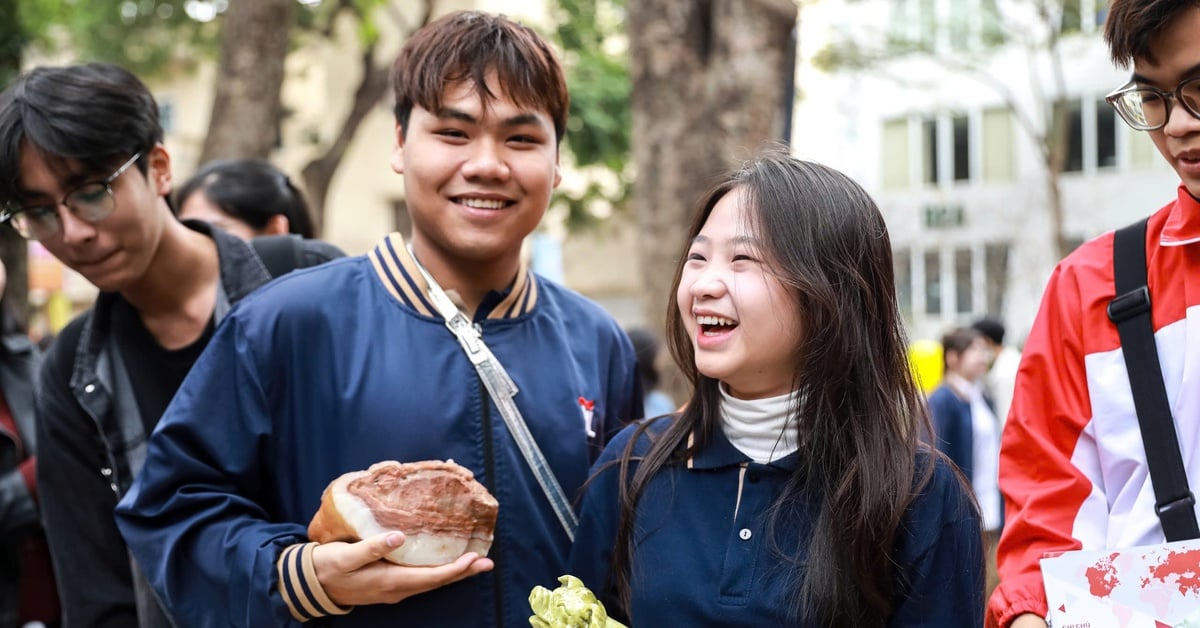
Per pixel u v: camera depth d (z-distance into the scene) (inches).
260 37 353.1
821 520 80.3
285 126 827.4
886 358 84.4
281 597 82.0
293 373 90.3
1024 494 84.7
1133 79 80.2
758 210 81.9
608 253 849.5
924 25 814.5
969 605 81.4
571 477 94.4
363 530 79.9
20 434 129.0
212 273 108.3
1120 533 80.9
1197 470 79.3
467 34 90.8
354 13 527.2
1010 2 817.5
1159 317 82.5
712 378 87.2
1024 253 935.7
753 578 80.2
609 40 617.0
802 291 80.7
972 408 285.4
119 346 105.8
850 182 85.9
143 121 99.7
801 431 82.7
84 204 96.7
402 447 88.7
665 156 263.1
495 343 94.5
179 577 87.0
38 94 95.4
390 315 92.6
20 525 123.4
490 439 90.7
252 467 89.8
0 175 96.0
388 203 836.6
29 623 130.6
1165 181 893.8
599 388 100.3
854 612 78.7
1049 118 808.9
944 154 981.2
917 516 81.1
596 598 85.5
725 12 256.1
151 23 606.5
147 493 88.6
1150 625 73.5
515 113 90.7
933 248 975.6
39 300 872.9
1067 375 86.2
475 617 87.8
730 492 84.2
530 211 93.2
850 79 982.4
